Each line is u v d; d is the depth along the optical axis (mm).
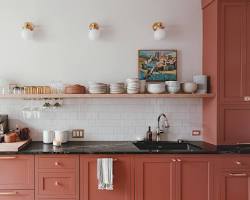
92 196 2932
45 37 3535
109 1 3564
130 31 3580
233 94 3221
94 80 3572
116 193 2941
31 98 3496
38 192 2910
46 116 3561
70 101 3570
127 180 2938
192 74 3617
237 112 3229
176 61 3602
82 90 3307
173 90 3330
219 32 3195
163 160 2945
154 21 3592
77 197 2926
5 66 3510
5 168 2898
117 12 3570
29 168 2906
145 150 2973
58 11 3539
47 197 2918
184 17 3607
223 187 2973
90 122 3580
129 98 3598
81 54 3561
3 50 3508
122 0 3574
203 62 3594
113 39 3574
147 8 3588
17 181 2908
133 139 3596
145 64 3580
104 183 2859
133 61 3584
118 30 3576
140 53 3572
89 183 2926
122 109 3596
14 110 3539
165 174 2957
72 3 3547
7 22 3504
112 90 3287
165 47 3605
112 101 3594
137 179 2941
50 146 3201
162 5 3594
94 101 3584
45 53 3539
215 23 3230
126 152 2912
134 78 3459
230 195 2984
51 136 3412
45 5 3529
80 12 3553
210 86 3377
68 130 3570
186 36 3613
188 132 3623
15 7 3506
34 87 3320
